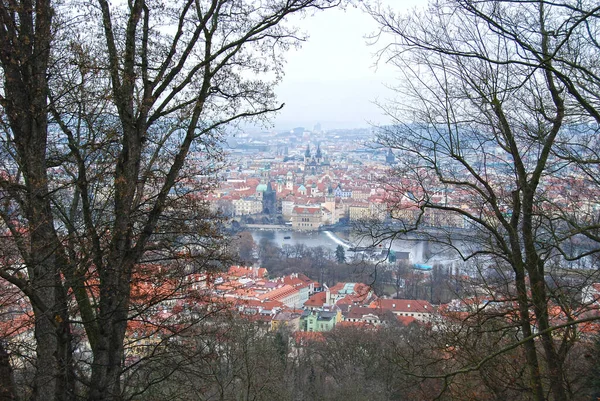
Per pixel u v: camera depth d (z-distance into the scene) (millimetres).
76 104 16688
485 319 17484
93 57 16203
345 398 51094
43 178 15273
